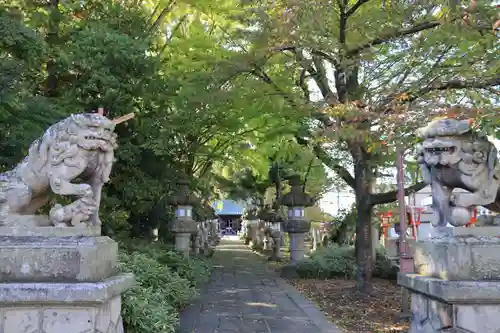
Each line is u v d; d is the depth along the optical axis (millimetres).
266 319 7203
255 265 15211
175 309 6977
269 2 7184
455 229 3637
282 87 9117
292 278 11875
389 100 6980
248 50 9672
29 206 3865
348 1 8000
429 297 3732
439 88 6730
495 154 3801
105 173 3881
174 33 12023
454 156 3717
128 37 8867
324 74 8797
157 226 12758
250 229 26266
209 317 7277
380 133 6457
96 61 8453
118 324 3934
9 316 3297
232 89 8836
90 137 3697
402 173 7152
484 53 6598
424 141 3914
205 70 10531
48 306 3322
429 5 6367
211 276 12172
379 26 7223
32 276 3355
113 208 9445
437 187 3916
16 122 6449
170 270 8906
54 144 3697
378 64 8148
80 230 3572
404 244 6906
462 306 3410
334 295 9188
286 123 11008
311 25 6531
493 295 3332
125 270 5184
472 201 3709
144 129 9680
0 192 3672
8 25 5871
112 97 8555
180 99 9688
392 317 7336
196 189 14539
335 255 12461
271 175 17297
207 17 11938
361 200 9133
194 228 11625
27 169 3768
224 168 20953
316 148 10062
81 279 3373
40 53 6332
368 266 9109
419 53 7289
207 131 12281
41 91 9000
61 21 9398
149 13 12320
